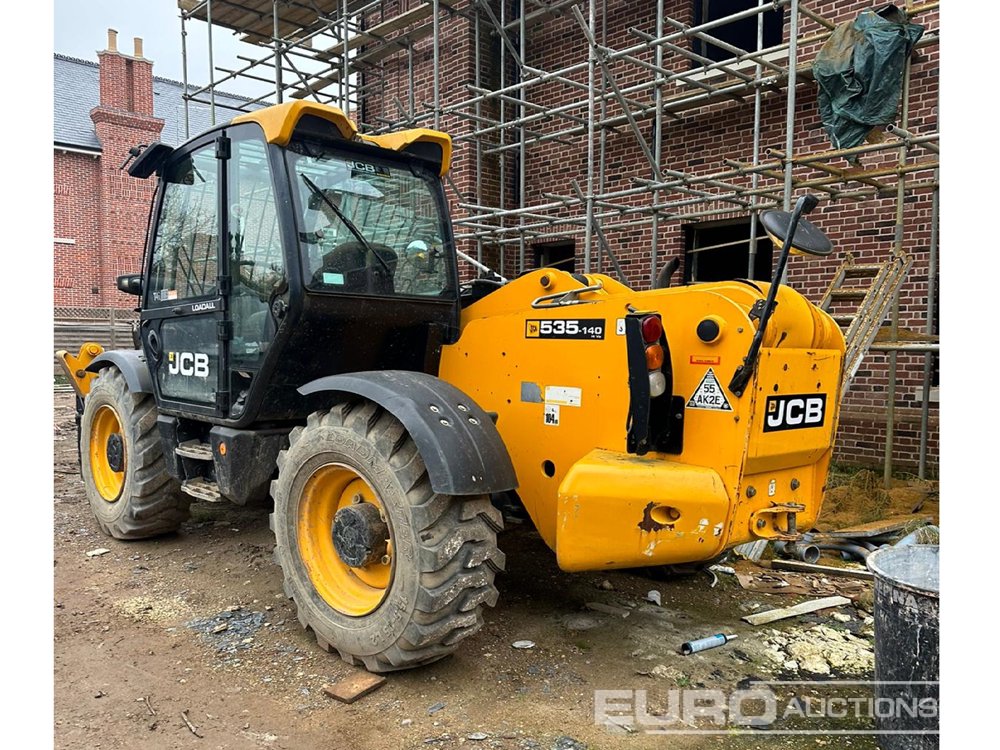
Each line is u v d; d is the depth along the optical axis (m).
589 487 2.89
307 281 3.35
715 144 7.65
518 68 9.35
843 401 6.89
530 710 2.74
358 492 3.19
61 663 3.12
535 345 3.41
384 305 3.63
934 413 6.43
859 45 4.91
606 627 3.50
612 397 3.10
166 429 4.23
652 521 2.79
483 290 4.36
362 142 3.64
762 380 2.77
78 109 24.23
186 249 4.05
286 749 2.49
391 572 2.88
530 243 9.43
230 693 2.87
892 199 6.50
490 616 3.61
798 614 3.67
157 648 3.26
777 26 8.74
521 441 3.48
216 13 9.98
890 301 5.33
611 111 8.35
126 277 4.68
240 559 4.45
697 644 3.25
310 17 10.03
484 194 9.28
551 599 3.84
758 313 2.74
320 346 3.53
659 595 3.89
